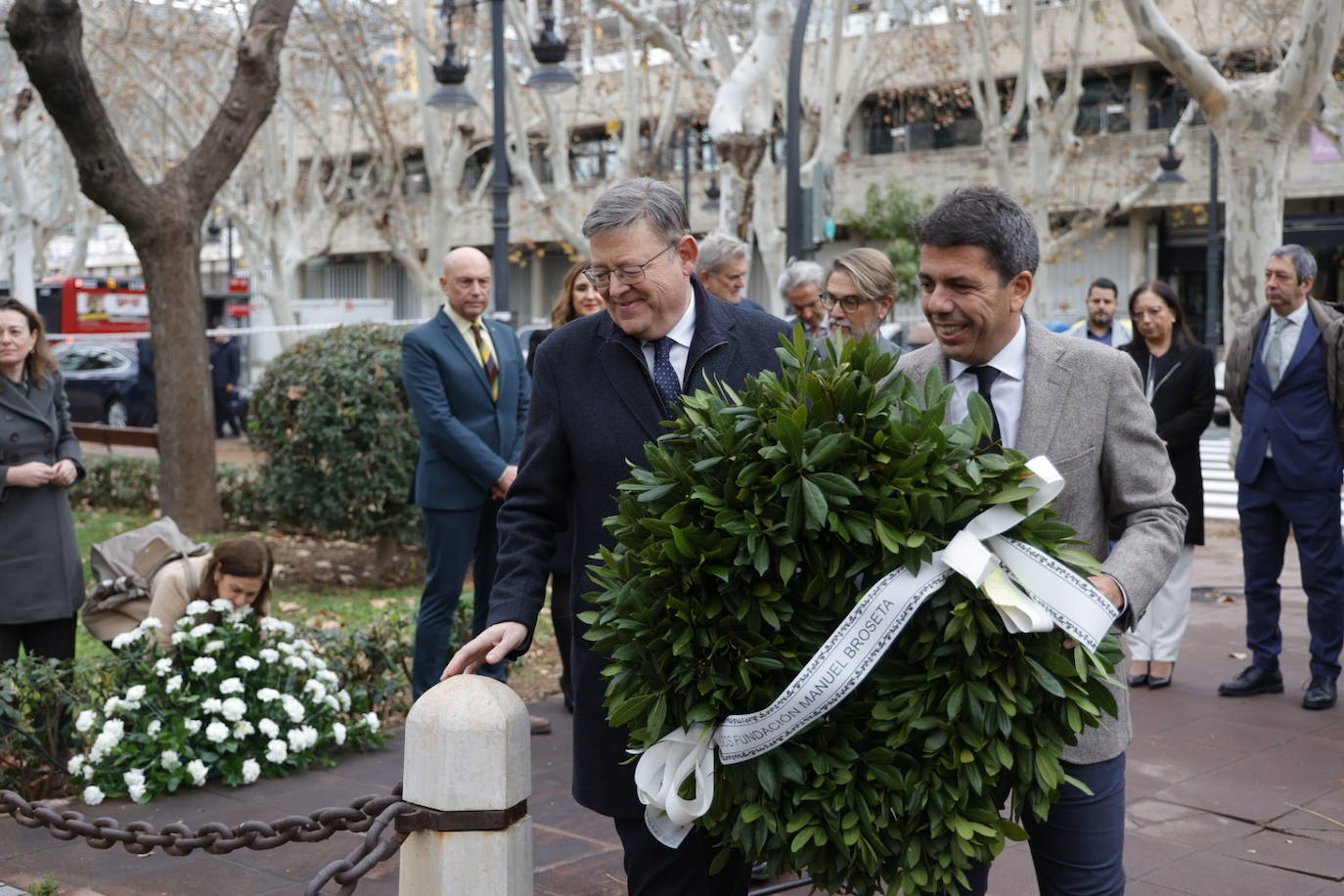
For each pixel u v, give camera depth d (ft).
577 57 84.28
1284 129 42.73
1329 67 41.65
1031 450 8.89
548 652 25.02
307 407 30.91
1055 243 73.26
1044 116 65.21
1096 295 24.64
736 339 10.14
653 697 8.00
